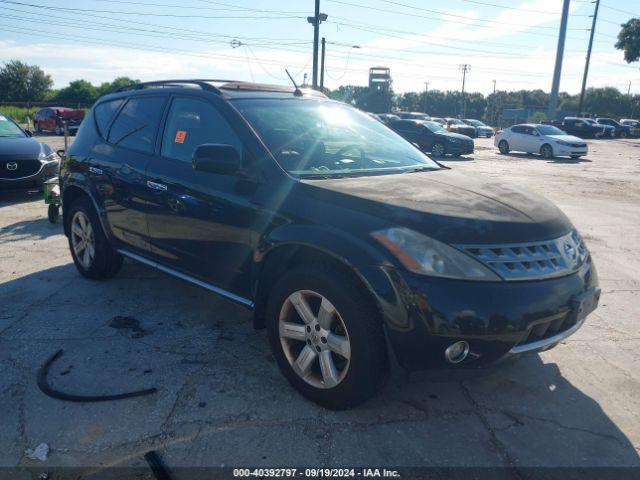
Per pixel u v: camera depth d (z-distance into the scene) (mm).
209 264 3564
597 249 6367
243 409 2930
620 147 29500
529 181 13367
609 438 2732
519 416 2914
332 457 2557
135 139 4281
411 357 2578
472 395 3111
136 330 3922
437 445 2656
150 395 3053
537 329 2627
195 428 2758
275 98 3891
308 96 4211
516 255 2623
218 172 3188
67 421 2803
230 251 3367
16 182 8656
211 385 3170
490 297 2504
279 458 2543
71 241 5113
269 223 3059
